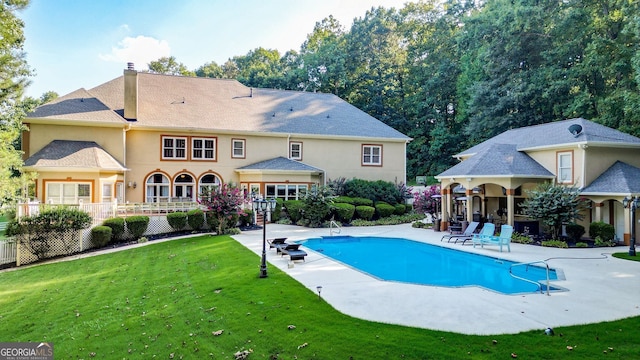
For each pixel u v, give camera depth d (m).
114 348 6.74
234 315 7.59
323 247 17.14
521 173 18.41
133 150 24.28
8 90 16.03
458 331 6.38
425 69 47.84
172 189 25.16
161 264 13.17
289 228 21.88
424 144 46.53
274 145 27.77
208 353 6.12
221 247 15.31
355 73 50.50
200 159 25.84
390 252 16.06
